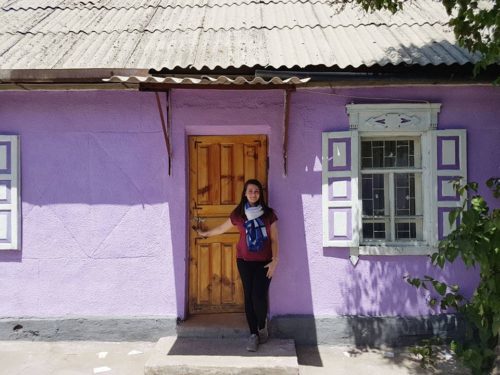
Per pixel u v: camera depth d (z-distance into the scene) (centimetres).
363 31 581
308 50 519
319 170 514
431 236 505
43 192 525
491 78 481
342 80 484
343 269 512
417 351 476
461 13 404
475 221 367
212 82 412
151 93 522
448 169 505
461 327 500
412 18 618
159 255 521
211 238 542
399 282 509
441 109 509
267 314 511
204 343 481
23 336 520
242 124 515
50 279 523
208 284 541
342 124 513
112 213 525
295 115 514
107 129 525
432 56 488
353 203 505
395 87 509
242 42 551
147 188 523
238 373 423
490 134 509
